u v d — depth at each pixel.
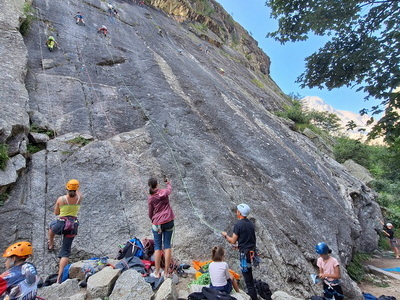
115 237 6.02
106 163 7.46
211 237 6.56
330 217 10.11
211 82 15.62
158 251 4.79
